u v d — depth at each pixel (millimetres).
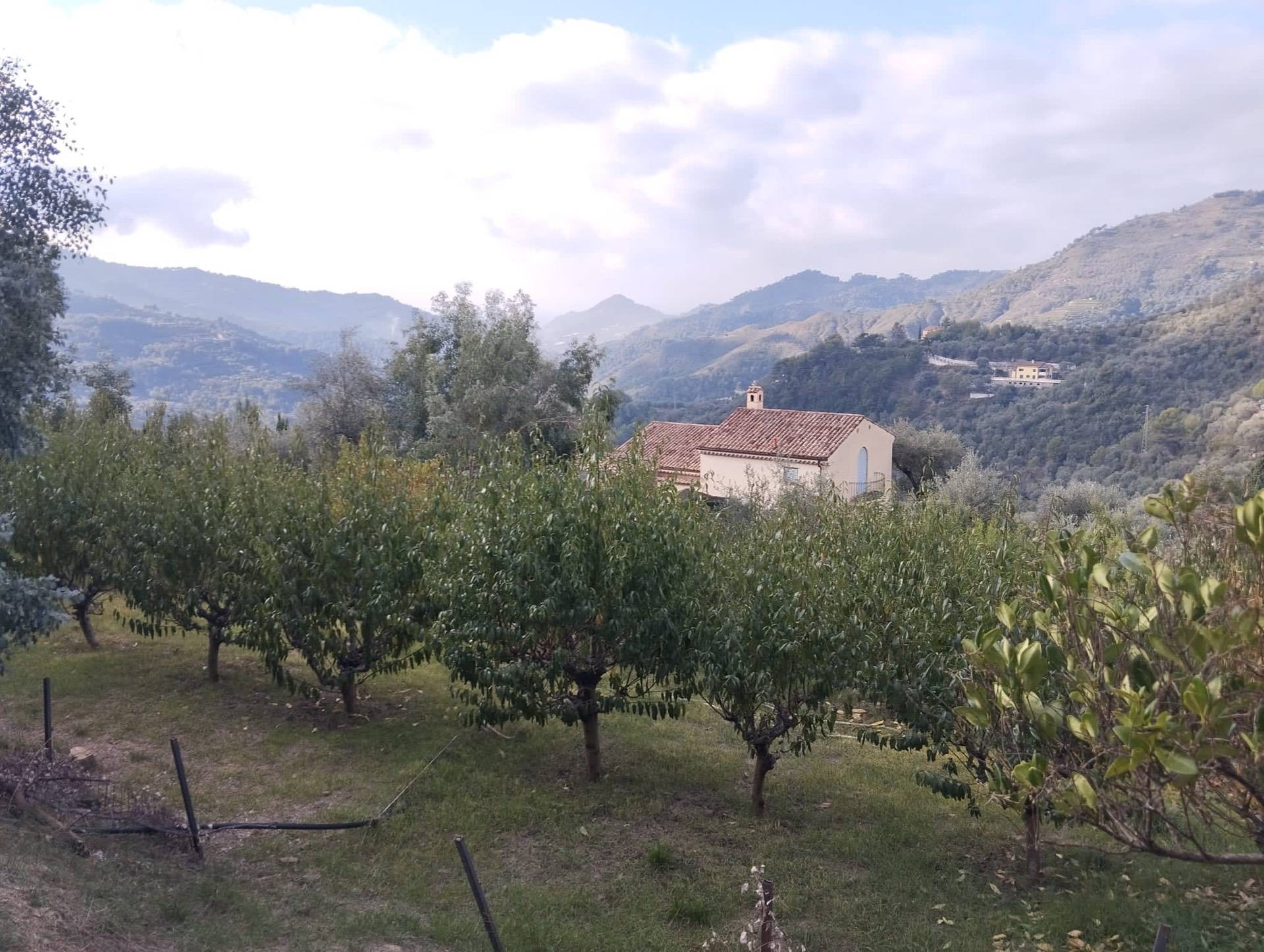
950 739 8672
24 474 15133
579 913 7957
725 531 11711
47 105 10938
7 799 8469
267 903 7676
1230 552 4605
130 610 19453
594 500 10195
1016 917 7891
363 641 12797
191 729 12297
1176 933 7340
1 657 9898
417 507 13648
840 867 9008
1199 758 3785
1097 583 4652
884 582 9445
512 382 32750
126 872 7617
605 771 11320
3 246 10633
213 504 13852
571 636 10625
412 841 9258
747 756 12195
